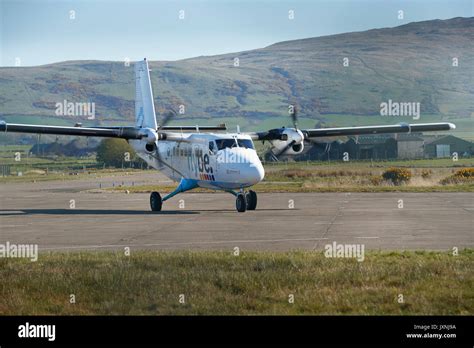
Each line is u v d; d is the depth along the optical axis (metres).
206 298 24.08
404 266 28.52
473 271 27.41
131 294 24.81
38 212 61.28
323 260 30.20
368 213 54.47
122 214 57.81
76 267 29.58
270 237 40.12
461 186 89.81
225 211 58.72
